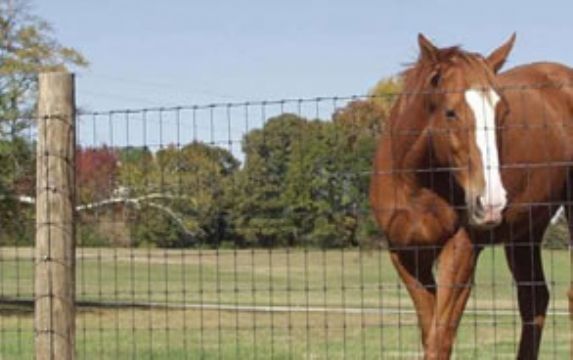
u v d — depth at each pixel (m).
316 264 34.66
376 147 9.63
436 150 8.50
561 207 10.66
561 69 10.75
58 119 8.05
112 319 21.50
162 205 16.00
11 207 25.52
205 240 16.22
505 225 9.50
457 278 8.82
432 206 8.82
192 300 28.77
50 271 8.06
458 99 8.18
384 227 9.22
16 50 28.36
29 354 13.84
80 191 12.19
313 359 13.55
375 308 22.77
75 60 29.38
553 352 13.98
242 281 33.00
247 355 13.98
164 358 13.64
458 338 16.25
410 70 9.03
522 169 9.51
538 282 10.55
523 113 9.76
